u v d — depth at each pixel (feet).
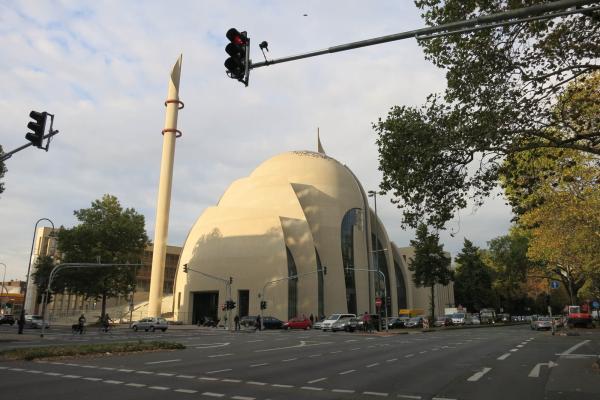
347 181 292.40
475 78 46.91
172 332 154.10
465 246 287.07
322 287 258.37
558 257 127.03
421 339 107.76
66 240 215.10
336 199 279.49
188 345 86.79
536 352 71.15
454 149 47.65
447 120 48.37
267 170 294.46
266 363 55.42
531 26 44.96
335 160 307.37
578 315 168.14
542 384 39.70
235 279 231.91
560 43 46.39
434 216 52.24
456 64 48.65
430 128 48.21
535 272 241.96
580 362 56.90
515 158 55.06
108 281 217.97
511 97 47.32
